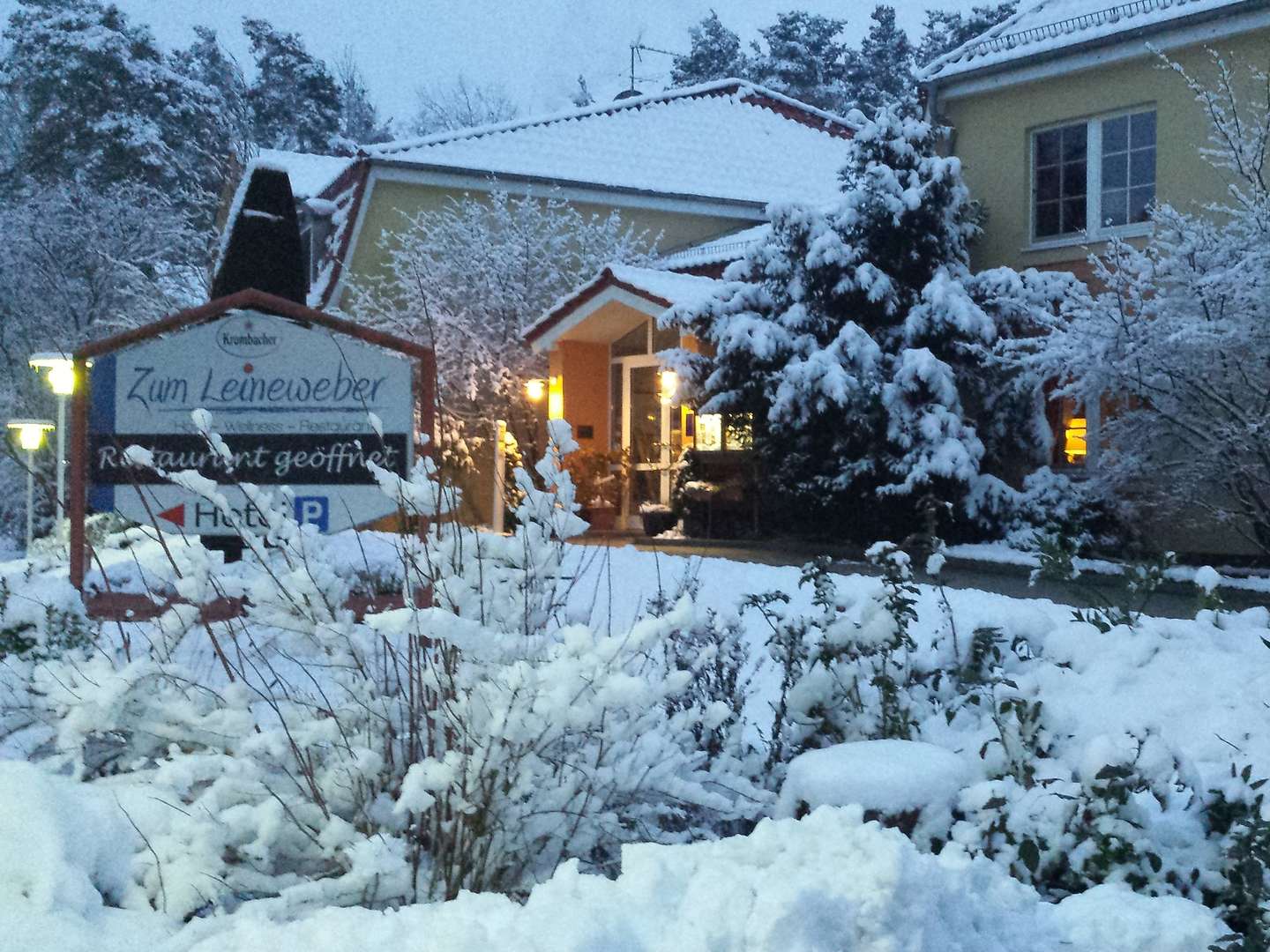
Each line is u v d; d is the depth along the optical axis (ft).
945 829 11.73
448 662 11.12
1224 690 15.24
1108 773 11.48
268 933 8.96
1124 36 51.60
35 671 12.32
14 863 9.77
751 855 9.37
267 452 26.43
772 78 177.68
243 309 26.53
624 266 64.28
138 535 26.63
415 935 8.57
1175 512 44.57
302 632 12.01
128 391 26.40
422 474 12.75
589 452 65.31
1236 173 41.60
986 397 51.29
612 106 92.89
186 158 131.85
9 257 98.48
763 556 47.42
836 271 53.16
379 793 11.33
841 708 15.02
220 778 10.86
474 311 75.00
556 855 11.41
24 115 137.90
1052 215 55.77
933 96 58.08
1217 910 10.99
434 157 80.12
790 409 49.88
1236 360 37.60
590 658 10.59
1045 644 16.94
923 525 48.21
